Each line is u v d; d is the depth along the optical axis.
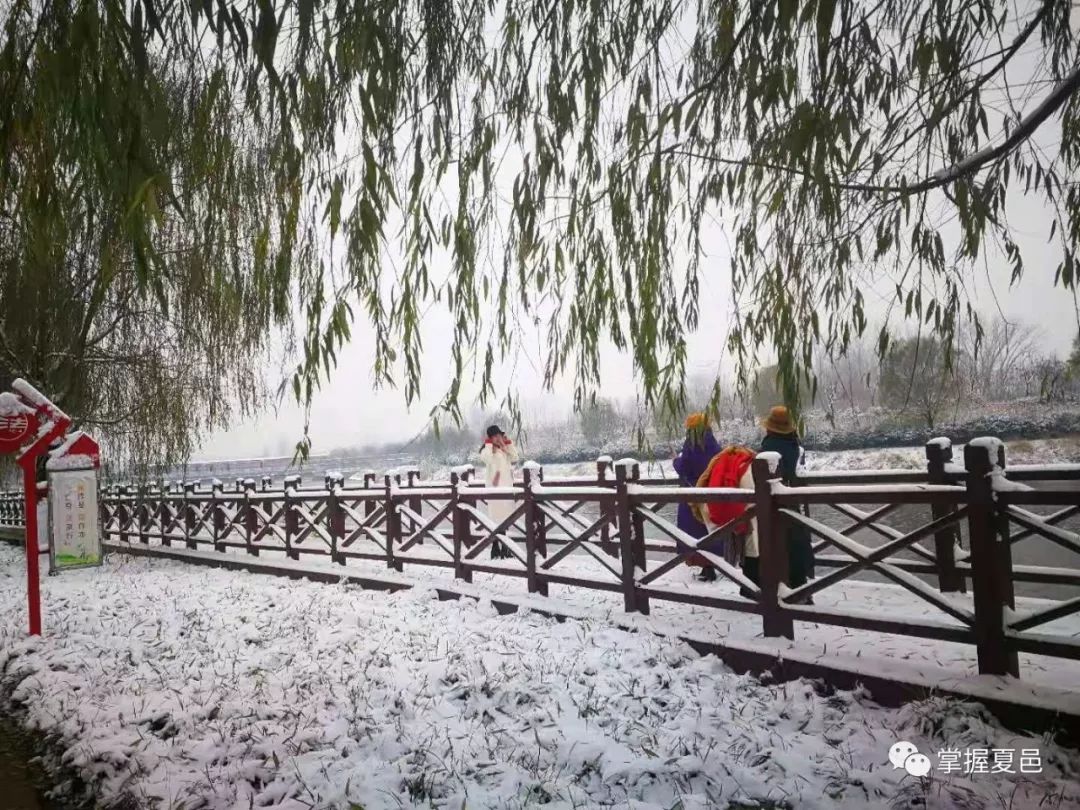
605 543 8.24
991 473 3.44
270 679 4.72
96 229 2.27
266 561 9.59
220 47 1.82
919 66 2.83
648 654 4.51
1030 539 8.66
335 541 8.84
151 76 1.97
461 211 3.16
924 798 2.76
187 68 2.27
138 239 1.89
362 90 2.53
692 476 6.58
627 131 3.30
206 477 14.82
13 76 2.02
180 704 4.34
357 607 6.52
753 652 4.23
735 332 3.40
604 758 3.24
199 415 11.48
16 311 9.78
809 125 2.54
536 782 3.09
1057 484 4.99
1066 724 3.07
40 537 12.98
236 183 2.89
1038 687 3.30
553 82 3.20
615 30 3.24
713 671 4.31
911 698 3.54
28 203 2.18
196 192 2.64
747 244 3.40
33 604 6.59
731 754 3.23
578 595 6.41
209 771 3.43
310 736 3.71
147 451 11.80
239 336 8.29
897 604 5.13
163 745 3.77
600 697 3.94
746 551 5.51
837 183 2.83
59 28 1.92
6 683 5.43
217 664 5.18
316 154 2.88
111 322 10.87
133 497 13.38
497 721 3.79
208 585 8.71
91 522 10.35
